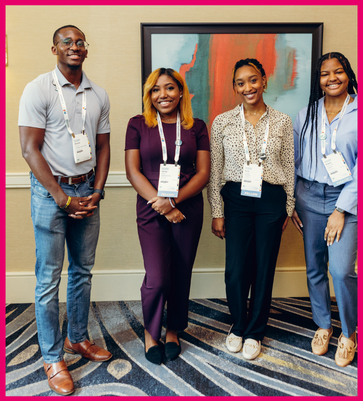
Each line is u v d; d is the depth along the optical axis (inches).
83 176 64.3
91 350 70.2
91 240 67.9
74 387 61.6
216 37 88.9
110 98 91.1
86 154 62.8
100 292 97.7
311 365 68.2
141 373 65.6
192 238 69.1
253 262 74.8
